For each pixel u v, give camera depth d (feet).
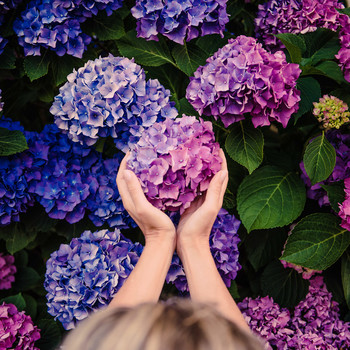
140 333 1.73
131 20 4.49
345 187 3.93
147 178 3.24
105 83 3.72
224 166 3.35
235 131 3.89
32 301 4.59
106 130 3.81
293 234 4.01
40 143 4.13
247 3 4.83
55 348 4.21
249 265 4.85
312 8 4.26
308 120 4.22
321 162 3.88
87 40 4.22
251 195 4.08
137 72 3.82
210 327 1.77
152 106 3.83
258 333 4.10
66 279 3.79
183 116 3.53
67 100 3.83
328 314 4.23
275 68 3.61
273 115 3.64
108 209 4.09
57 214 4.10
